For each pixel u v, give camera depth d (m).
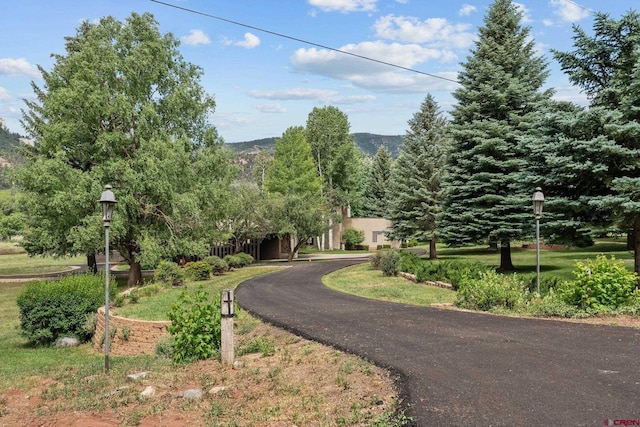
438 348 7.67
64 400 6.89
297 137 50.81
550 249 32.09
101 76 24.94
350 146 56.56
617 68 15.86
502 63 21.98
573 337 8.12
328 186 56.75
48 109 25.17
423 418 4.81
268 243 45.56
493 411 4.90
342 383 6.25
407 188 30.83
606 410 4.84
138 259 24.53
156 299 17.34
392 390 5.82
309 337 9.25
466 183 21.41
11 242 82.00
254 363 7.91
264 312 12.84
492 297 11.52
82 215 24.06
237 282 23.02
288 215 40.03
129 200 23.72
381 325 9.93
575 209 15.30
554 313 10.34
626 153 13.74
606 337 8.07
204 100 28.38
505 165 20.41
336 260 38.12
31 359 12.96
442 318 10.40
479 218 21.11
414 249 44.44
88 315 15.51
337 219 53.59
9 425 5.83
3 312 22.19
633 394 5.27
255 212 38.53
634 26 15.06
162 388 7.00
